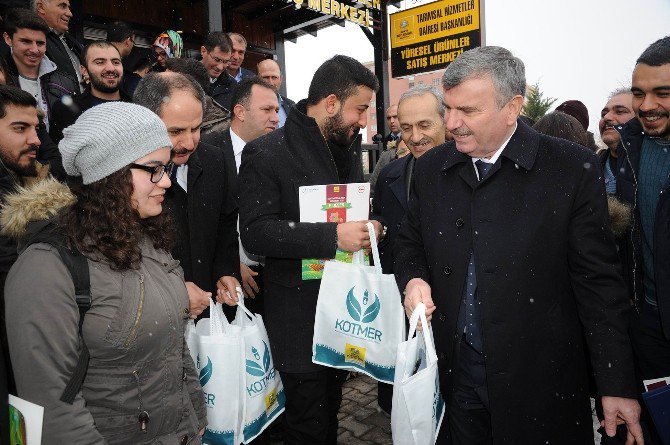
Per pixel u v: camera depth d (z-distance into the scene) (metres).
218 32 4.48
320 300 1.97
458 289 1.67
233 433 1.86
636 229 1.99
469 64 1.47
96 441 1.16
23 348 1.11
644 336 2.01
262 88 2.90
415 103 2.30
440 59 8.95
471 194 1.67
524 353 1.57
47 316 1.13
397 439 1.48
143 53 4.71
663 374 1.98
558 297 1.61
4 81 2.75
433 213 1.75
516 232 1.56
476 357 1.69
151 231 1.43
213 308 1.90
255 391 1.99
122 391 1.28
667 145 1.87
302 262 2.05
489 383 1.58
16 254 1.34
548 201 1.55
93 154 1.23
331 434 2.34
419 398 1.43
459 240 1.67
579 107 3.31
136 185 1.29
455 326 1.68
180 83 1.83
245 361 1.90
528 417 1.60
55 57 3.96
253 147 2.09
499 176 1.60
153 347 1.32
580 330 1.70
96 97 3.51
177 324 1.41
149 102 1.79
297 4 6.76
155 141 1.29
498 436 1.60
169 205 2.07
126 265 1.25
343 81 1.96
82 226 1.23
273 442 2.99
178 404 1.42
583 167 1.56
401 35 9.45
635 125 2.03
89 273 1.21
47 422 1.12
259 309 2.89
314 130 2.02
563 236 1.56
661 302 1.81
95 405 1.26
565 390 1.64
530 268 1.55
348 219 2.00
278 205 2.04
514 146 1.58
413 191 1.94
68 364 1.15
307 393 2.10
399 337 1.83
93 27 6.57
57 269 1.17
